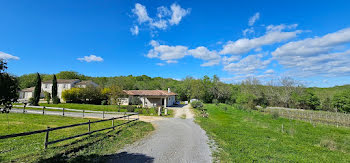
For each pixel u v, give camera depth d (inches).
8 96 197.9
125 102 1408.7
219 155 290.7
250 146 350.9
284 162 264.5
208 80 2108.8
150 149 309.6
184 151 307.1
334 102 1316.4
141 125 581.0
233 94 2027.6
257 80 2228.1
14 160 208.5
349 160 296.0
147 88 2357.3
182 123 687.1
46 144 256.8
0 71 192.1
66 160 224.5
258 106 1627.7
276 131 577.6
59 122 566.9
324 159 295.4
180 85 2361.0
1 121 524.7
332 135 546.3
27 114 715.4
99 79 2733.8
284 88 1857.8
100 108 1042.7
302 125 729.6
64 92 1332.4
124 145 328.5
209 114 1023.6
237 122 748.0
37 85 1139.3
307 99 1550.2
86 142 310.8
